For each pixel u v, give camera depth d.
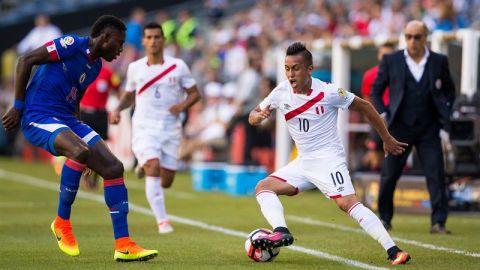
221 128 69.19
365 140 58.56
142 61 38.06
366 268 25.91
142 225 39.31
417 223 40.56
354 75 56.31
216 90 70.25
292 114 27.20
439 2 63.62
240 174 57.28
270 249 26.56
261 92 64.62
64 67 26.84
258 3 98.56
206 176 60.31
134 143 37.66
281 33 81.25
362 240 33.50
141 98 37.84
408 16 71.62
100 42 26.83
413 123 36.31
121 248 27.06
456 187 44.28
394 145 27.58
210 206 48.94
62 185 27.70
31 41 87.44
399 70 36.44
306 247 31.20
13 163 83.56
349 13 84.75
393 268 25.89
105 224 39.12
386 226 37.38
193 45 90.69
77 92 27.42
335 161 27.17
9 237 33.94
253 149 64.12
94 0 106.88
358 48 54.12
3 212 44.34
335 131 27.47
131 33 80.62
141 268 25.80
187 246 31.55
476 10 74.81
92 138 27.16
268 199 27.19
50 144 26.27
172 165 38.09
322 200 53.56
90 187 57.34
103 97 53.56
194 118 73.88
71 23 100.00
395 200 45.00
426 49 36.56
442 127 36.62
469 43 45.66
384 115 36.72
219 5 103.62
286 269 25.69
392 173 36.75
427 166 36.59
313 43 56.09
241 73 68.25
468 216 43.81
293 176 27.64
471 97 42.41
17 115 26.84
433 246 31.83
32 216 42.38
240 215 43.94
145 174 39.66
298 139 27.45
